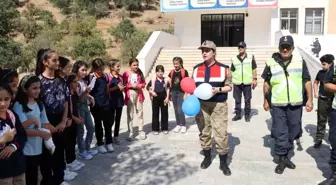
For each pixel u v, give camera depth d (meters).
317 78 7.13
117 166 6.02
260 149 6.91
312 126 8.71
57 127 4.69
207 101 5.62
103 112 6.51
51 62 4.63
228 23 25.48
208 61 5.61
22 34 38.62
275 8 22.58
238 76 9.21
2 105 3.48
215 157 6.44
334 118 4.92
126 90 7.41
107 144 6.75
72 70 5.95
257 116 9.91
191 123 9.13
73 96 5.42
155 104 7.86
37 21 41.91
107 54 33.09
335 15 23.88
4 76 4.02
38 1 50.50
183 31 25.58
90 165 6.05
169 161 6.25
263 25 24.47
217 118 5.61
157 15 47.59
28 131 4.11
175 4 23.70
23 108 4.11
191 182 5.34
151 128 8.65
